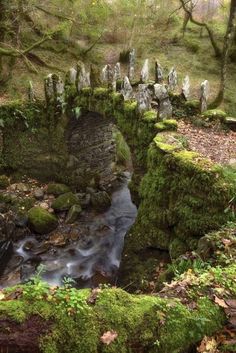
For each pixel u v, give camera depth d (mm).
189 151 6699
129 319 3082
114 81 9305
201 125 8586
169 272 5527
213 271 3922
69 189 11383
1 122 10602
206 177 5863
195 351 3207
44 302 3061
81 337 2939
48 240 9688
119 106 8844
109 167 12797
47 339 2887
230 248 4773
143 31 16844
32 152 11172
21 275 8586
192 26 17719
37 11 13922
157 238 7082
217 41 16250
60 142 11047
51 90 10703
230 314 3346
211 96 13016
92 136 11531
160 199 6895
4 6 11906
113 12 15312
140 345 3035
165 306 3268
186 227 6246
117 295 3252
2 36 12695
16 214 10070
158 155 6895
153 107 8789
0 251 9281
